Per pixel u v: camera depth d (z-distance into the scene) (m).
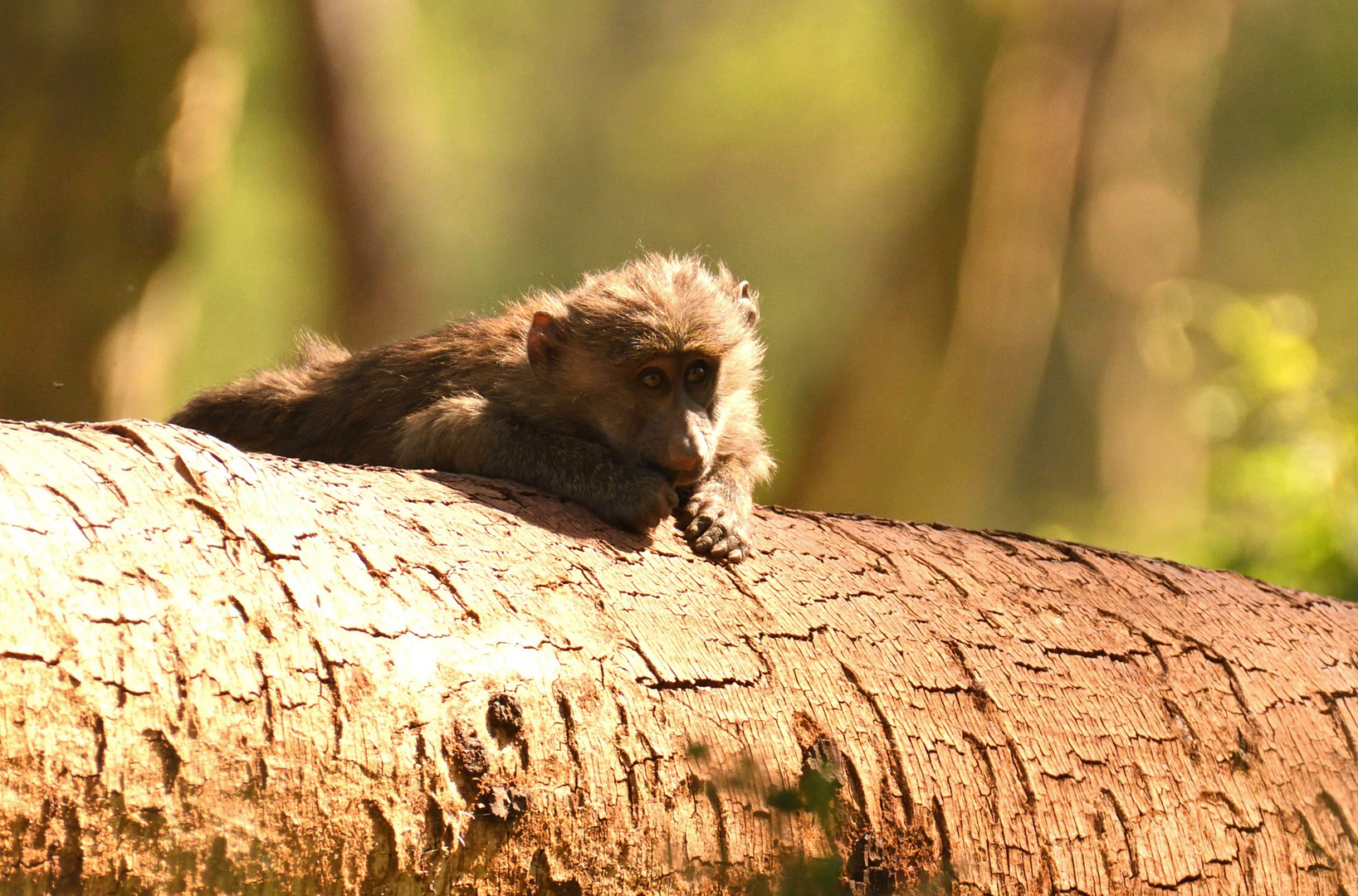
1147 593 8.73
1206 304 32.94
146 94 19.20
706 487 8.46
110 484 5.88
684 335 9.68
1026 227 31.00
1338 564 15.34
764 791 6.53
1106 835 7.39
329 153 31.33
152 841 5.32
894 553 8.25
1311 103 52.22
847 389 30.97
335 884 5.70
